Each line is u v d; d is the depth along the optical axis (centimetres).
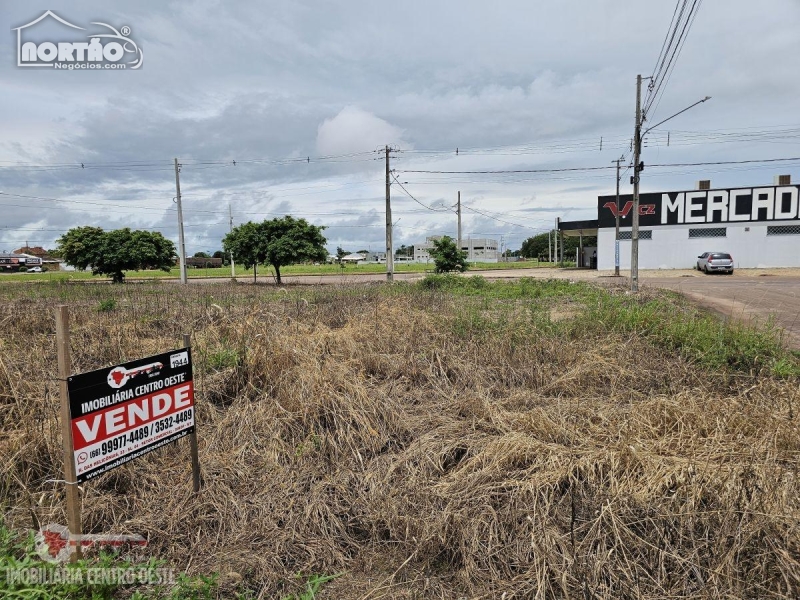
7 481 343
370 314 902
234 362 571
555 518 296
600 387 566
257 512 334
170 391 322
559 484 323
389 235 2828
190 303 1254
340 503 346
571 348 670
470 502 318
